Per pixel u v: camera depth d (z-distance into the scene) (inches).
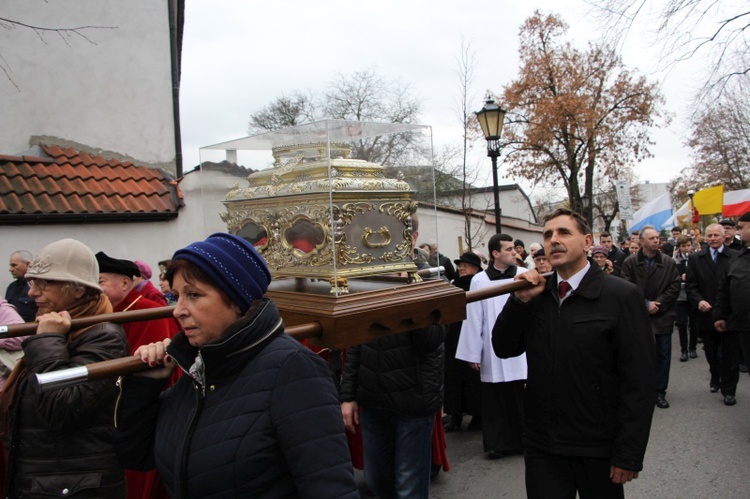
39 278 96.1
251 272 65.3
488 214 697.6
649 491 173.5
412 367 133.3
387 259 98.0
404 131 107.5
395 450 138.3
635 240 416.2
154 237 323.9
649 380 101.4
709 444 211.2
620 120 954.1
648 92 938.7
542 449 109.1
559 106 918.4
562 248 107.0
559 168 963.3
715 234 283.3
